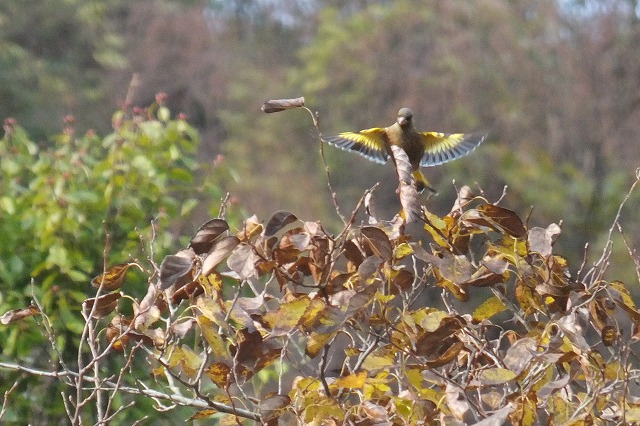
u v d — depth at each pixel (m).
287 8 58.28
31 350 11.49
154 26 51.50
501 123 41.84
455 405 6.11
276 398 6.23
